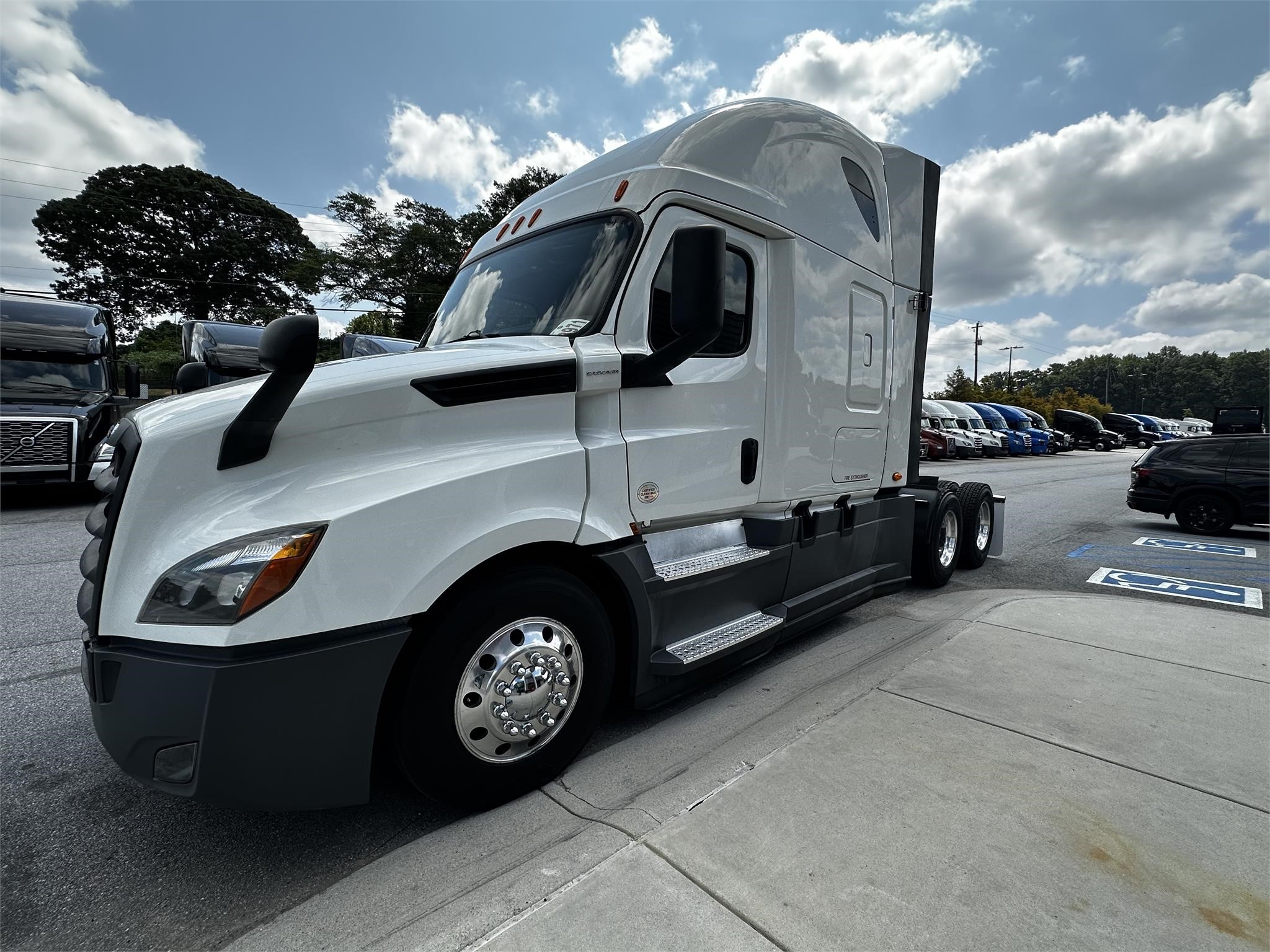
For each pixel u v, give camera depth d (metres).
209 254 52.09
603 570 2.60
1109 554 7.61
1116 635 4.12
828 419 3.80
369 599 1.88
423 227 42.78
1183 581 6.19
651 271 2.73
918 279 4.84
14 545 6.46
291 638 1.78
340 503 1.89
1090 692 3.20
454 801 2.18
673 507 2.83
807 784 2.35
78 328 9.86
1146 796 2.28
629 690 2.73
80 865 2.04
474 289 3.29
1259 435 9.05
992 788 2.32
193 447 1.88
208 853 2.10
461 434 2.23
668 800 2.27
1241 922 1.70
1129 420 48.19
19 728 2.94
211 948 1.70
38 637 4.04
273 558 1.76
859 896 1.78
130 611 1.80
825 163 3.72
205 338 12.88
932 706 3.04
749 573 3.31
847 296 3.92
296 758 1.81
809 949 1.60
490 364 2.28
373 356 2.39
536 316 2.81
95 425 9.00
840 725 2.84
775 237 3.34
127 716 1.75
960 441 27.58
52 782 2.52
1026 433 34.03
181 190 51.53
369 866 2.02
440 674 2.08
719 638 3.03
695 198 2.89
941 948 1.61
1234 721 2.88
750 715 3.04
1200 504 9.27
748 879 1.84
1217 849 2.00
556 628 2.38
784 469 3.43
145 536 1.84
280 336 1.75
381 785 2.49
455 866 1.99
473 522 2.10
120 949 1.70
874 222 4.22
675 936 1.64
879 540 4.59
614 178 2.93
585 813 2.25
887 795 2.27
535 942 1.63
